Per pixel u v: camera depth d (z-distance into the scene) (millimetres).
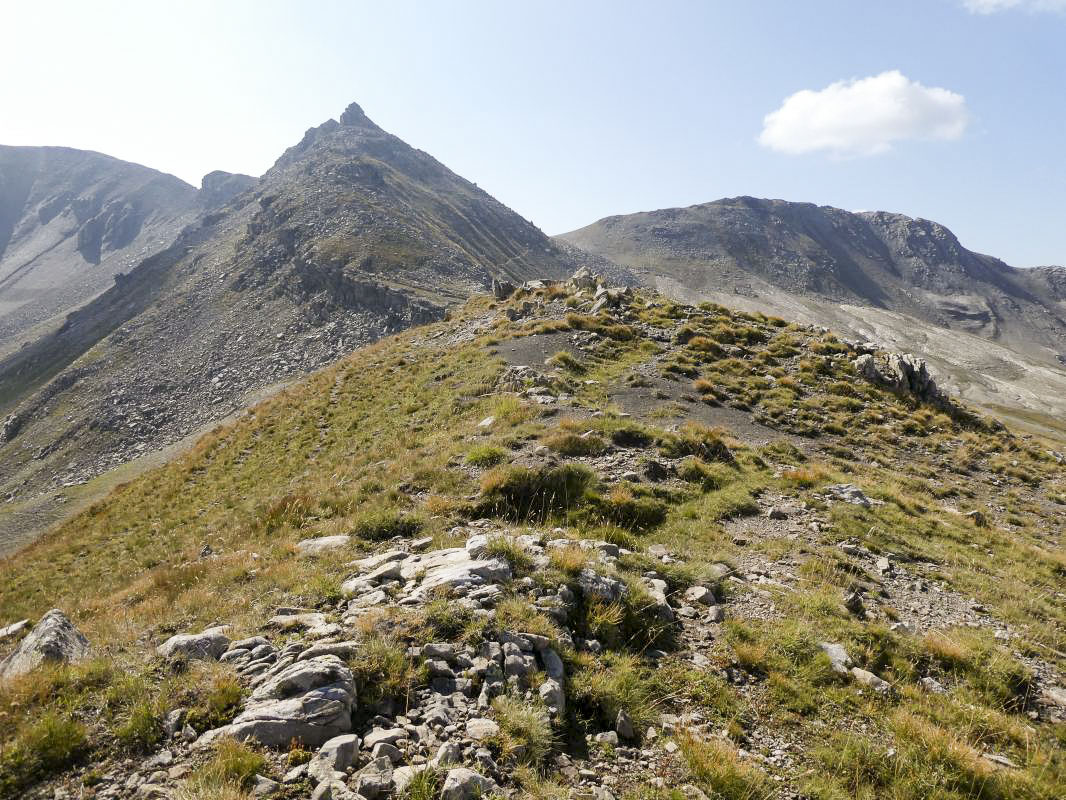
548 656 7695
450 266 137500
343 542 12688
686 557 12219
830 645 9172
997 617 11492
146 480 34031
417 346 40938
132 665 7258
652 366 29312
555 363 28562
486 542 10516
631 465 16828
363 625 7648
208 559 14172
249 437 33438
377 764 5539
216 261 168250
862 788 6410
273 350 109375
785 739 7168
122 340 136625
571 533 12648
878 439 24562
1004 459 24469
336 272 120312
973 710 8125
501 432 19359
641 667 8203
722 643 9039
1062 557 15664
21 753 5512
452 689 6789
